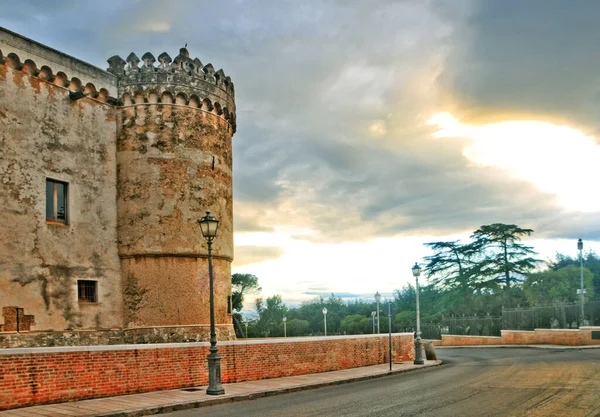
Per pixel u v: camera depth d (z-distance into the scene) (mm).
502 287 67438
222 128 27016
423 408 14469
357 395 17875
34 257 21266
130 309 24109
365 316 94500
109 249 24141
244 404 16703
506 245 68500
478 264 68188
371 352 30844
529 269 67312
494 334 57688
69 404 15695
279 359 24062
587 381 19891
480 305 66812
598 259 79500
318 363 26328
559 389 17797
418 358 31766
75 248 22797
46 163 22094
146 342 23609
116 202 24719
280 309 98062
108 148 24672
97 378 17078
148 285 24141
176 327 24047
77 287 22656
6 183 20609
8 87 21062
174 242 24484
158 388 18859
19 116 21297
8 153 20797
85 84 23828
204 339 24422
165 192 24688
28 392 15328
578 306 51594
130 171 24734
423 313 75562
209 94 26344
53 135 22469
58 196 22641
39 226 21578
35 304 21078
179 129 25328
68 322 22156
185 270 24641
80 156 23469
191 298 24562
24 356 15352
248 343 22672
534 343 50938
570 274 65625
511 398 16047
